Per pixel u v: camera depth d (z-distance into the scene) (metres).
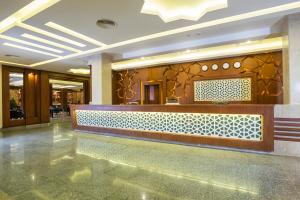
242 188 2.60
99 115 6.52
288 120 3.89
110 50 6.59
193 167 3.39
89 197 2.42
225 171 3.19
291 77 3.99
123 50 6.64
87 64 8.54
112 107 6.18
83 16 3.94
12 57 7.22
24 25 4.31
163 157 3.98
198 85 7.68
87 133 6.82
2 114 8.43
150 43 5.85
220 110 4.46
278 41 5.94
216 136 4.52
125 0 3.36
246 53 6.59
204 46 5.68
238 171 3.18
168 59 7.95
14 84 10.05
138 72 9.24
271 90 6.41
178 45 5.93
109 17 4.02
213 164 3.53
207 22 4.36
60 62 8.19
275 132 3.99
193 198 2.37
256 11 3.84
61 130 7.75
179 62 7.99
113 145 5.04
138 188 2.64
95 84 7.24
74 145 5.09
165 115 5.20
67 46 5.97
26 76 9.41
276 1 3.46
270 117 3.96
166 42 5.79
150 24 4.42
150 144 5.11
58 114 16.36
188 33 4.97
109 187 2.68
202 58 7.31
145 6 3.78
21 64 8.58
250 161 3.65
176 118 5.03
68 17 3.97
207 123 4.62
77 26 4.46
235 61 6.98
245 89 6.78
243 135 4.22
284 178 2.88
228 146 4.38
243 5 3.59
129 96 9.48
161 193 2.50
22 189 2.64
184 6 3.91
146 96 9.19
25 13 3.85
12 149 4.75
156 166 3.47
